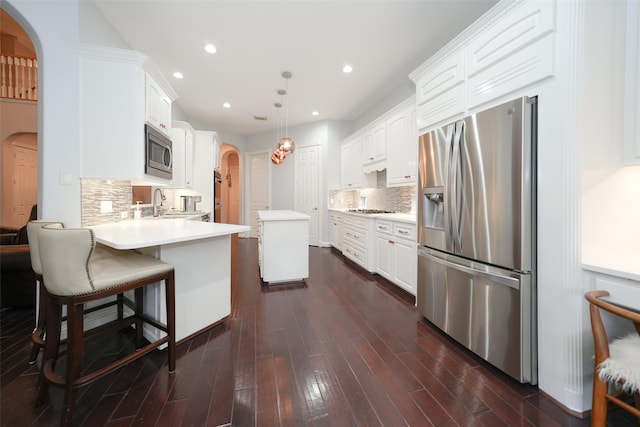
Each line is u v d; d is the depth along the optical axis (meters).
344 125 5.96
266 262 3.31
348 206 5.98
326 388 1.51
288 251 3.38
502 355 1.61
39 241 1.30
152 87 2.41
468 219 1.82
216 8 2.48
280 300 2.84
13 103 4.71
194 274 2.05
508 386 1.54
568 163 1.34
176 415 1.31
